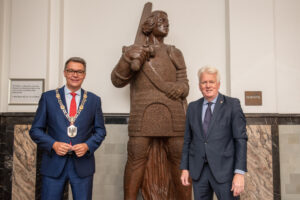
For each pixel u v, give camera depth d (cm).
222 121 203
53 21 363
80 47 381
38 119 230
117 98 374
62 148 213
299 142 354
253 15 366
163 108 292
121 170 354
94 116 245
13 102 343
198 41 386
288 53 371
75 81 233
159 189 315
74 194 225
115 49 381
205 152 203
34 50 349
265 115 346
